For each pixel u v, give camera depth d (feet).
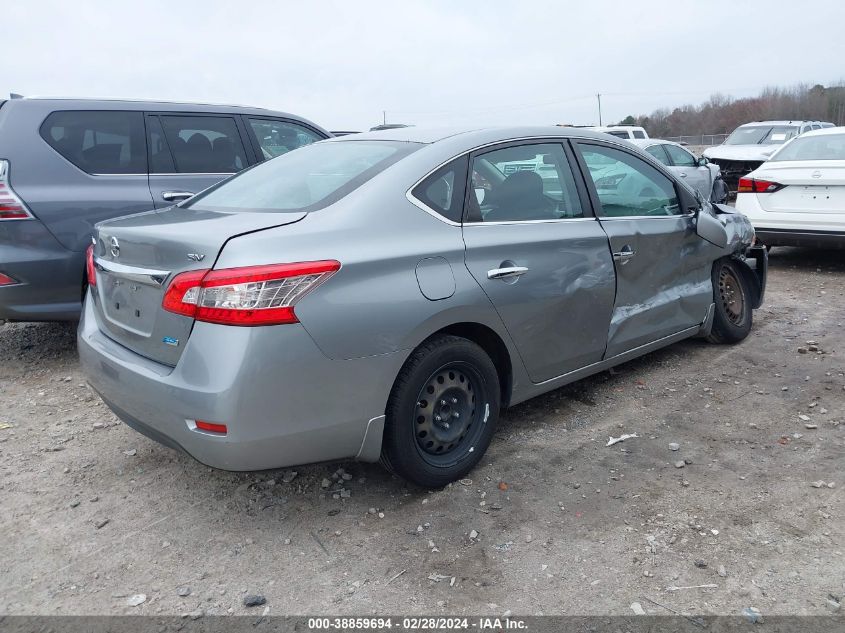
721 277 16.65
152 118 17.85
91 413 13.92
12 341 18.66
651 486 10.66
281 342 8.41
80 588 8.62
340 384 8.93
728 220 16.33
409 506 10.30
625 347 13.57
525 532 9.55
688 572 8.62
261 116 20.33
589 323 12.50
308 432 8.85
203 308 8.41
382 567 8.91
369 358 9.10
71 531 9.80
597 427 12.79
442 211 10.41
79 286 16.08
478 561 8.97
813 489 10.40
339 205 9.68
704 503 10.14
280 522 9.96
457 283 10.07
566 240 11.89
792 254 29.32
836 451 11.55
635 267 13.38
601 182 13.14
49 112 16.30
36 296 15.52
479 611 8.06
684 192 15.07
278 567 8.96
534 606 8.13
